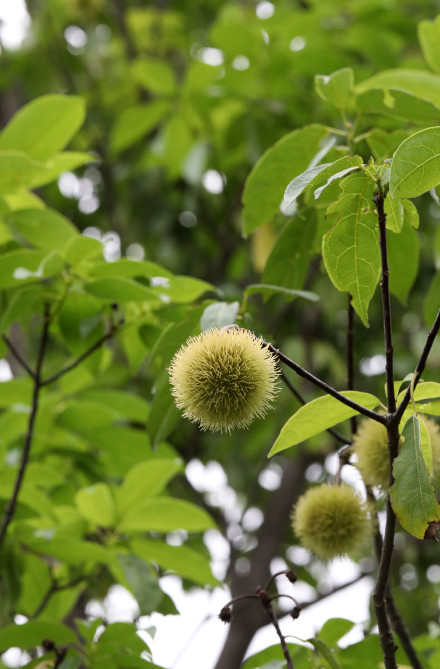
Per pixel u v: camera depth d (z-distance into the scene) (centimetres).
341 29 121
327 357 131
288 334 139
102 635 76
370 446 70
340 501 71
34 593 85
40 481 84
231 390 63
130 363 85
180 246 143
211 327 69
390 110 75
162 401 73
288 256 78
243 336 64
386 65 116
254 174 76
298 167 76
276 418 130
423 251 131
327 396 63
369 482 70
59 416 87
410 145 59
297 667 75
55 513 85
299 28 121
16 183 79
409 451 61
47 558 93
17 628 75
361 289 63
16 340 118
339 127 89
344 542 71
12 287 80
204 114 120
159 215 144
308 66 113
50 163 83
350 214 62
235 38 116
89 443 93
